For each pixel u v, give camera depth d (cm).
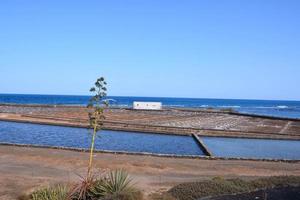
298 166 2102
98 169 1845
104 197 1140
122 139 3631
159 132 4047
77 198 1188
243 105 19725
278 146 3428
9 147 2527
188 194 1323
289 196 1333
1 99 16788
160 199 1277
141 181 1608
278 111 13025
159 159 2177
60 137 3712
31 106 8531
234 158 2275
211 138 3888
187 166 1983
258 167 2030
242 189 1384
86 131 4175
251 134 4091
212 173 1836
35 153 2275
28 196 1309
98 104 1260
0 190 1435
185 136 3925
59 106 8588
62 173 1752
